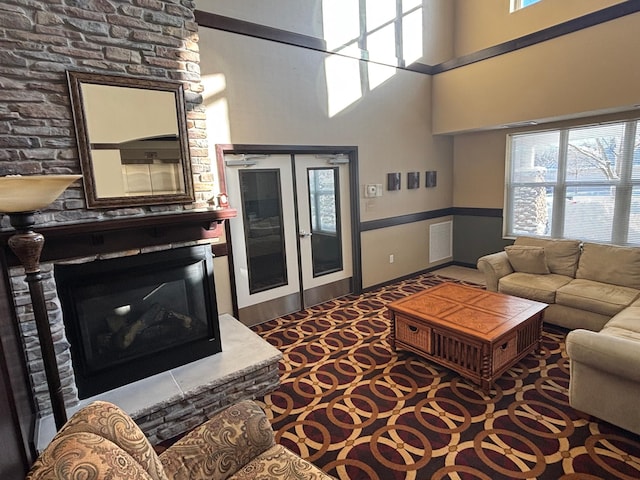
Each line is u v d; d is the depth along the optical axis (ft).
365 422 7.63
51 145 6.89
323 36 13.50
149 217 7.72
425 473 6.23
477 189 18.28
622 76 11.34
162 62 8.04
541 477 6.02
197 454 4.68
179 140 8.39
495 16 16.46
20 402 5.67
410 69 16.28
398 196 16.78
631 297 10.23
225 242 11.84
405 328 10.04
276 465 4.80
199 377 8.13
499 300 10.27
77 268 7.32
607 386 6.75
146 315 8.39
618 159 13.50
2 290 5.76
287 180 13.34
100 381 7.66
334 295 15.46
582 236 14.89
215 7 10.82
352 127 14.61
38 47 6.63
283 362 10.32
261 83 11.94
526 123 14.74
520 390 8.50
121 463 3.18
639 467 6.14
